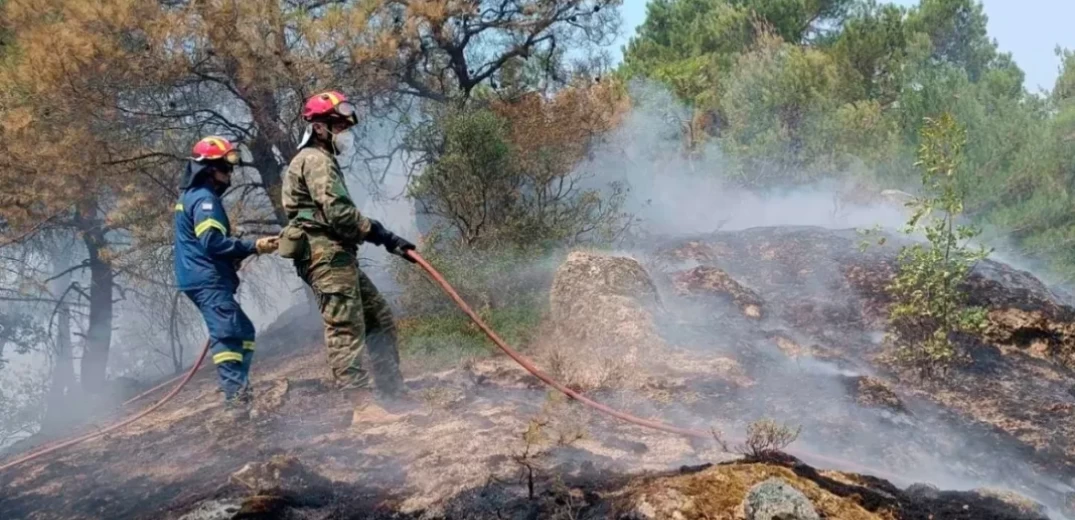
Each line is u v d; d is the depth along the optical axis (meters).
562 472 4.84
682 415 6.11
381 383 6.37
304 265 6.06
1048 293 9.30
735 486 4.20
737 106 21.75
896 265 9.66
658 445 5.50
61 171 14.71
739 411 6.25
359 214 5.92
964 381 7.79
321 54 15.38
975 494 4.64
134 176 15.64
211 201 6.60
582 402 6.09
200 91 15.95
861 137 19.30
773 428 4.92
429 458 5.21
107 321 19.06
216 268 6.65
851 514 4.12
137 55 14.52
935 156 7.92
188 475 5.65
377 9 16.25
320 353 11.24
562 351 7.67
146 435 6.89
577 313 7.85
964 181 15.95
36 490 5.87
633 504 4.17
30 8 14.93
